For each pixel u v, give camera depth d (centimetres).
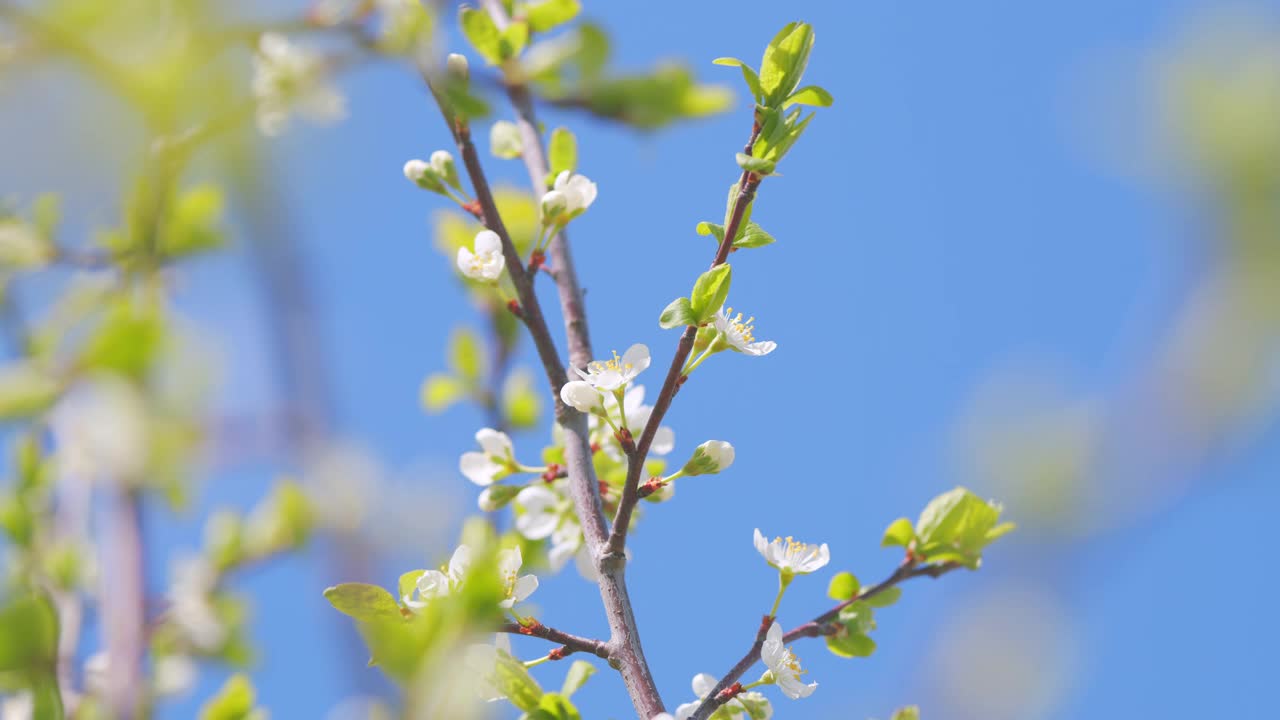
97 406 114
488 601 114
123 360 114
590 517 129
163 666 151
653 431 126
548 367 130
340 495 119
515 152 138
